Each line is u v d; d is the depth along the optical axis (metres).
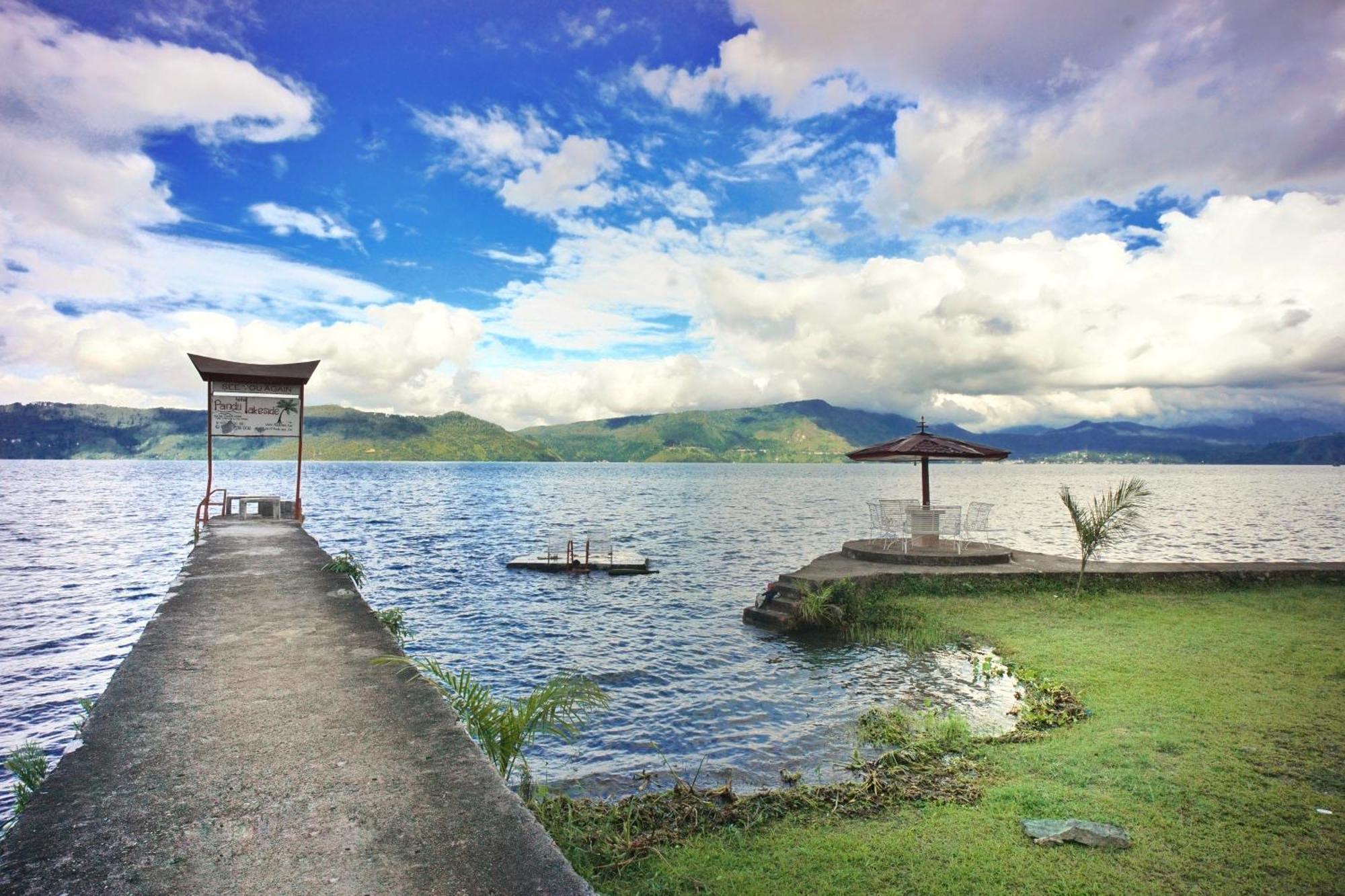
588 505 74.88
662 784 7.79
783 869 5.11
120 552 35.03
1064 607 15.17
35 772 5.93
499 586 24.45
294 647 7.24
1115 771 6.70
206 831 3.51
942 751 7.74
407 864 3.23
